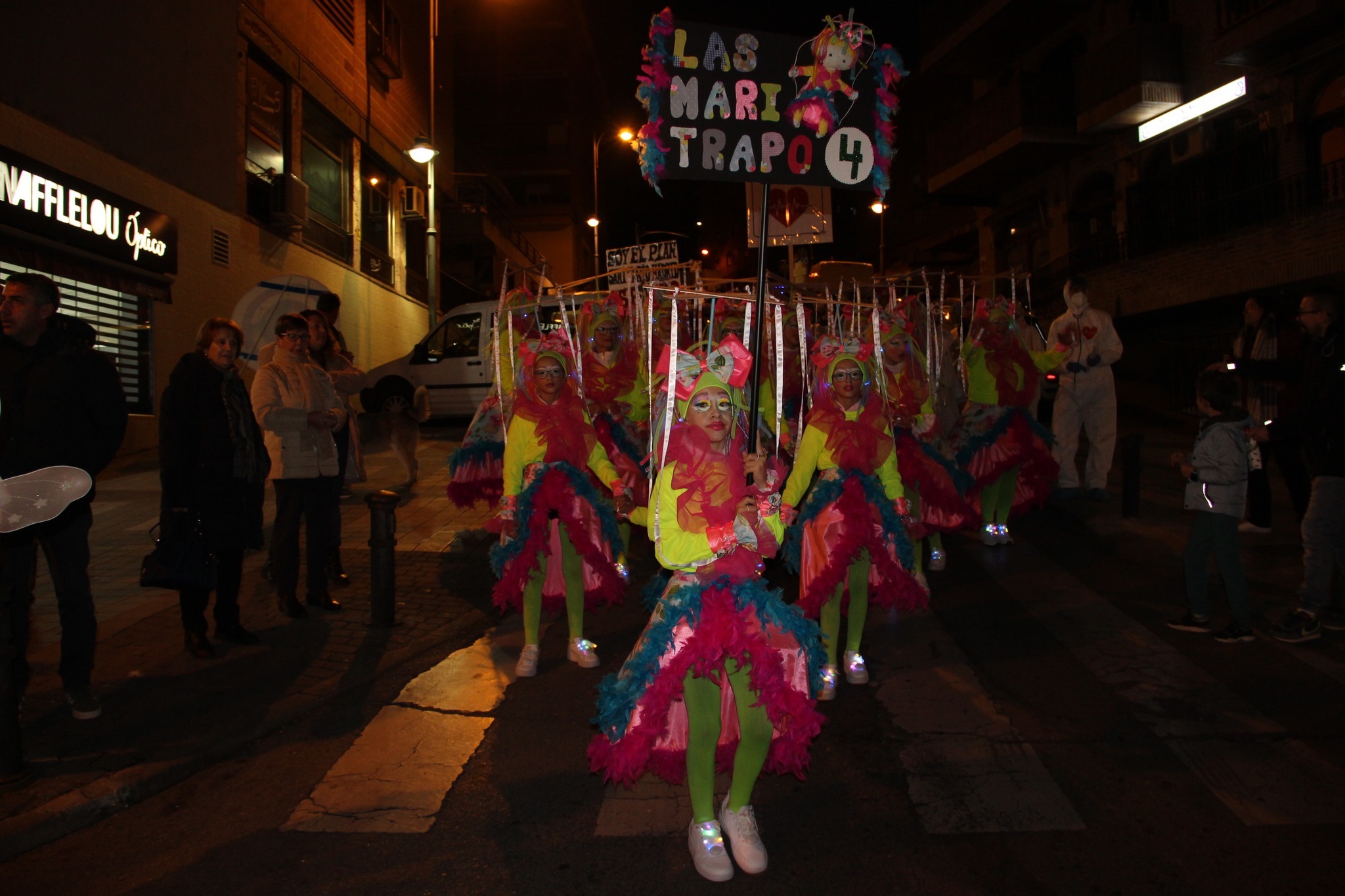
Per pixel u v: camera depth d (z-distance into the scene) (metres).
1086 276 21.12
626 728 3.14
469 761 4.09
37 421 4.12
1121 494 9.75
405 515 8.85
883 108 4.37
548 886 3.14
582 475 5.15
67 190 11.41
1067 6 21.48
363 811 3.66
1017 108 21.03
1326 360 5.05
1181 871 3.13
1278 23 15.27
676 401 3.26
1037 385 7.74
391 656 5.29
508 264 6.71
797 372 7.96
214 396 5.04
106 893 3.15
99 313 12.47
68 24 11.85
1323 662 4.96
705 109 4.16
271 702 4.59
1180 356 19.30
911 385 6.43
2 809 3.54
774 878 3.16
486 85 42.16
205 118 14.86
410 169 24.44
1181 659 5.11
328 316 7.52
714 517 3.11
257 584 6.66
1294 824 3.41
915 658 5.29
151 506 9.13
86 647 4.32
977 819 3.50
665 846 3.39
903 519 4.90
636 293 7.67
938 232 34.75
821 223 9.23
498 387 6.96
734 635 3.01
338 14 19.97
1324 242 14.98
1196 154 18.06
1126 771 3.86
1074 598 6.27
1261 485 7.76
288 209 17.08
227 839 3.49
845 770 3.96
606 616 6.24
